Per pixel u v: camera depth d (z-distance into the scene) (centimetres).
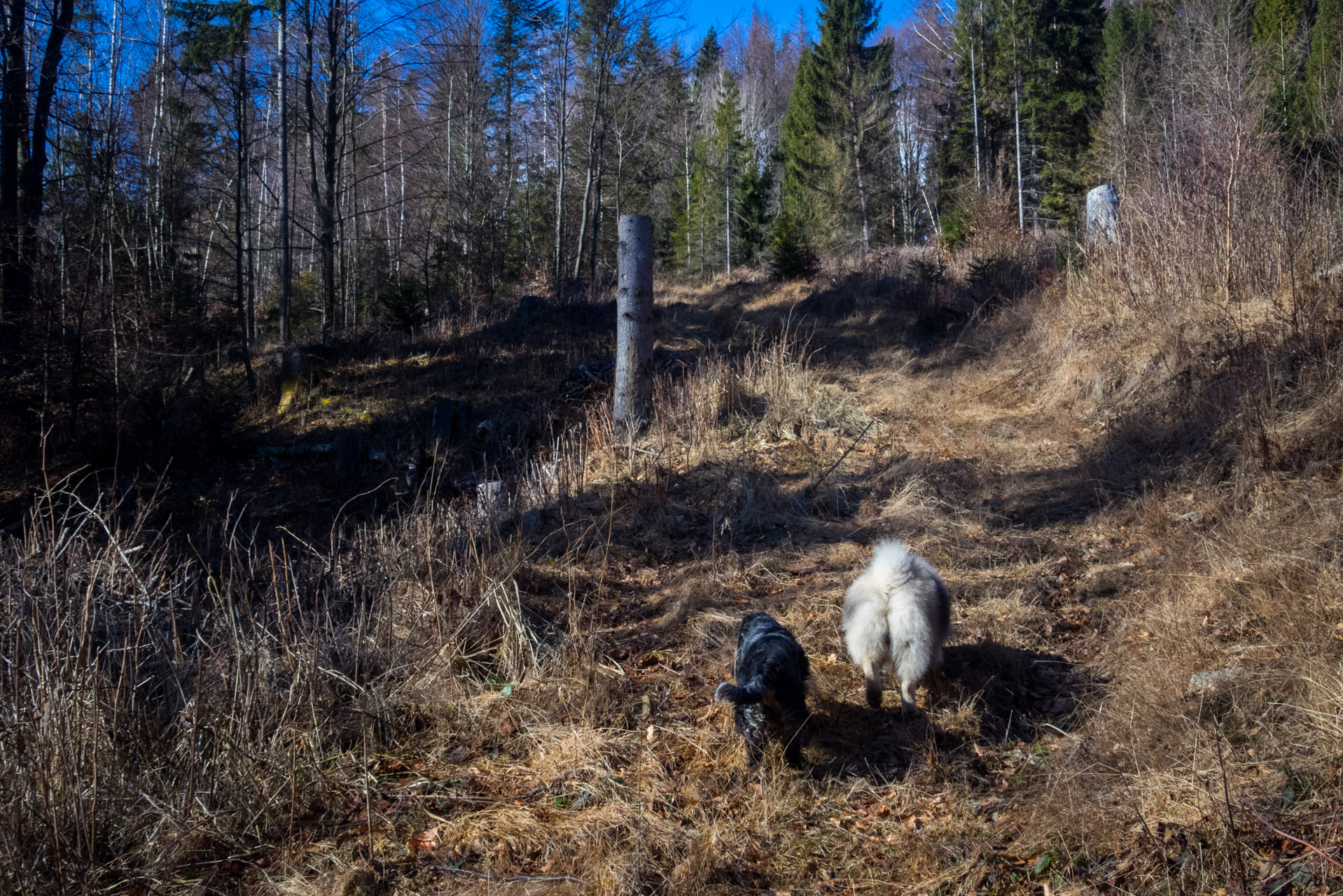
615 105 2872
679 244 3962
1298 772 315
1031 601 539
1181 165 1126
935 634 417
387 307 1995
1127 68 2672
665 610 575
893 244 3525
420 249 3108
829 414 1018
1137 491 690
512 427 1256
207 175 2353
